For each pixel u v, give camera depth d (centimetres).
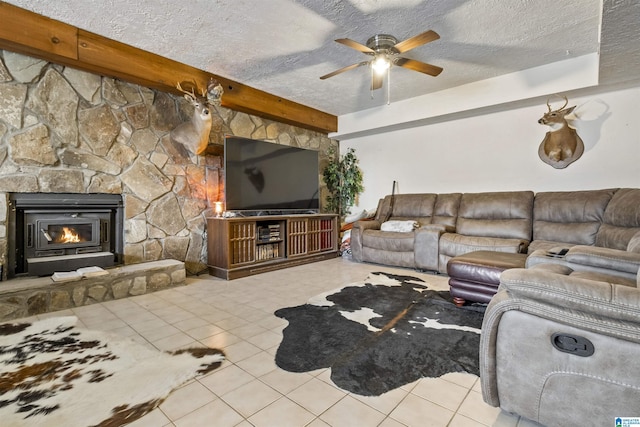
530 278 118
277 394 147
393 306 267
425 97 440
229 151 384
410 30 268
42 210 283
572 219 341
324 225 495
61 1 228
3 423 126
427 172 491
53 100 280
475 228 401
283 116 450
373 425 127
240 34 276
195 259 384
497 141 423
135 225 333
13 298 239
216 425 127
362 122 512
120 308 263
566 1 229
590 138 356
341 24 259
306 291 313
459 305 266
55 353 185
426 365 173
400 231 431
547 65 343
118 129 320
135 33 274
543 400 117
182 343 199
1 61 254
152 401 141
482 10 240
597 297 104
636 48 246
